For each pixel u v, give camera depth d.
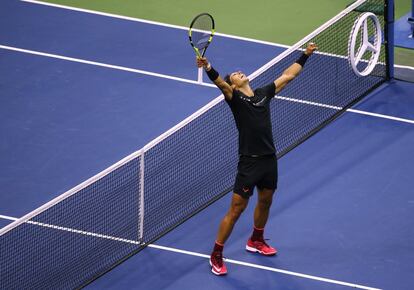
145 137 35.41
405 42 41.38
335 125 35.88
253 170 28.30
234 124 35.59
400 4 44.62
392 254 29.91
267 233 30.73
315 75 38.69
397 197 32.22
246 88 28.67
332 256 29.81
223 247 29.56
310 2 44.91
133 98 37.72
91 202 31.89
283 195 32.34
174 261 29.67
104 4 44.53
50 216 31.33
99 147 34.94
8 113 36.88
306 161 33.94
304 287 28.62
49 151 34.75
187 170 33.38
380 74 38.88
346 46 40.34
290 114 36.41
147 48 41.12
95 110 37.03
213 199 32.06
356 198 32.19
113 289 28.58
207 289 28.55
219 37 41.94
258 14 43.97
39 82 38.81
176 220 31.20
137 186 32.53
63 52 40.81
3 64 39.94
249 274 29.14
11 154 34.59
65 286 28.56
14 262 29.45
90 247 30.05
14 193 32.62
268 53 40.81
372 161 33.94
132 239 30.42
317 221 31.20
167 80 38.84
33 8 44.06
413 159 34.09
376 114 36.62
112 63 40.06
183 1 45.00
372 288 28.59
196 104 37.28
